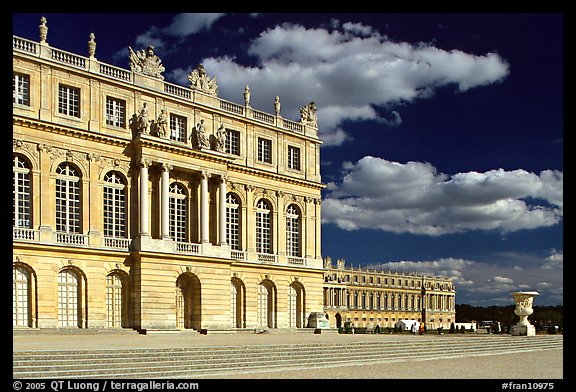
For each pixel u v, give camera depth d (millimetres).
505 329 112500
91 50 58812
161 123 61812
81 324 55562
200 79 68125
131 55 62000
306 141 79812
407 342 47750
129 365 31156
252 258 71125
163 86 64188
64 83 56438
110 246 57812
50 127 54688
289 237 77062
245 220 71062
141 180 60031
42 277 53094
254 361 35406
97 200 57500
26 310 52500
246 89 73125
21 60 53625
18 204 52906
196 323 63438
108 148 58781
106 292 57750
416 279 199625
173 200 64062
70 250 54781
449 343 51125
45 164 54438
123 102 60938
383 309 184500
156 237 61688
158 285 59844
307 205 78938
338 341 47000
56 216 55250
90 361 30656
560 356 48875
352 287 175250
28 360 29422
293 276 75875
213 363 33781
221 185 67000
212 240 66812
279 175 74750
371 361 40469
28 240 52188
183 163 63406
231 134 71125
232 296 70000
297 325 76875
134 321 58656
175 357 33438
